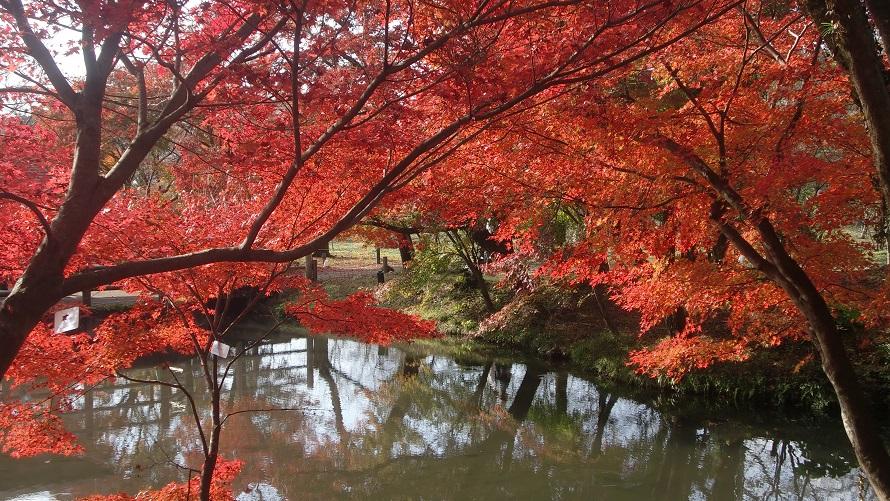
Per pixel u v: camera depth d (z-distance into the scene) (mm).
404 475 10117
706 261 7840
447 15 4074
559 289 18703
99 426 12430
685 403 13039
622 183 6883
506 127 5648
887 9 3738
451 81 4227
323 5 3385
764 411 12242
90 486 9375
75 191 3170
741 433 11555
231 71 3502
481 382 16125
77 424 12547
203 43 3525
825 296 7523
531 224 8867
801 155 6133
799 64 6258
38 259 2949
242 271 6176
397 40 3924
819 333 5848
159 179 11633
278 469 10336
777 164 5895
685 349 8797
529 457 10977
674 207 6973
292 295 24766
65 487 9336
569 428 12484
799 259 7160
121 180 3318
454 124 3922
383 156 5320
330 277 29484
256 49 3877
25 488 9266
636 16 4215
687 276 7656
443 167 6496
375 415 13500
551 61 4344
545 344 17719
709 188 6395
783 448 10867
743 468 10188
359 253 40750
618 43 4266
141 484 9461
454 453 11211
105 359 5590
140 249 5270
